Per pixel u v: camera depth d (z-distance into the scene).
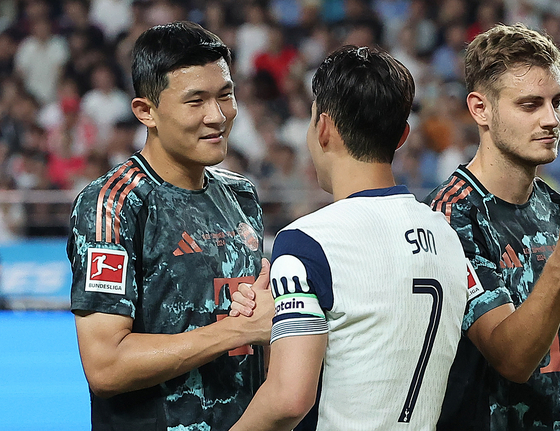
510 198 8.93
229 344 7.68
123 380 7.66
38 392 17.23
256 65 37.47
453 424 8.66
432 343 6.71
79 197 8.16
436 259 6.81
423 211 7.02
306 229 6.54
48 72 37.44
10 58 37.97
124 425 8.12
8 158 32.41
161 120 8.12
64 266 24.84
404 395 6.57
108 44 38.25
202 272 8.31
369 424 6.49
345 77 6.78
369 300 6.43
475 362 8.55
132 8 39.78
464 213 8.73
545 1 38.94
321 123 6.95
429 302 6.68
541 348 7.53
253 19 38.91
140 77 8.16
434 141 33.44
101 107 35.03
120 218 7.99
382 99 6.74
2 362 19.52
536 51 8.34
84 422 15.41
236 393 8.47
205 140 8.09
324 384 6.59
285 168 29.98
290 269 6.43
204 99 8.02
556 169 31.80
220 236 8.57
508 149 8.54
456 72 37.22
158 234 8.18
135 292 7.93
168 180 8.44
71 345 21.25
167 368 7.63
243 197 9.36
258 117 34.25
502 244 8.71
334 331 6.49
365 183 6.89
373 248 6.51
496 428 8.56
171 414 8.07
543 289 7.35
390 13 39.91
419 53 37.94
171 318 8.12
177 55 7.92
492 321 8.09
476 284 8.22
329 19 40.31
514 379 7.89
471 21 38.72
